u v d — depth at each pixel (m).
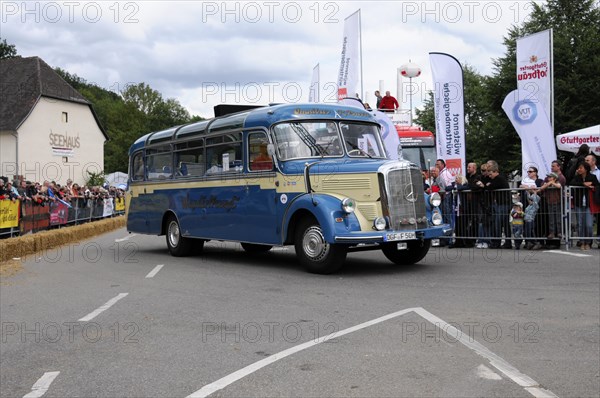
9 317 7.87
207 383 4.94
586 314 7.16
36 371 5.43
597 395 4.53
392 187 10.28
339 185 10.59
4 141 45.19
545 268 10.68
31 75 48.28
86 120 51.72
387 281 9.84
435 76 17.11
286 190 11.11
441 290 8.89
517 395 4.54
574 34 39.44
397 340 6.13
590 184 12.98
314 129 11.48
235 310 7.90
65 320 7.60
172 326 7.08
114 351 6.05
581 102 38.66
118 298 9.07
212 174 13.11
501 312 7.35
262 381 4.95
